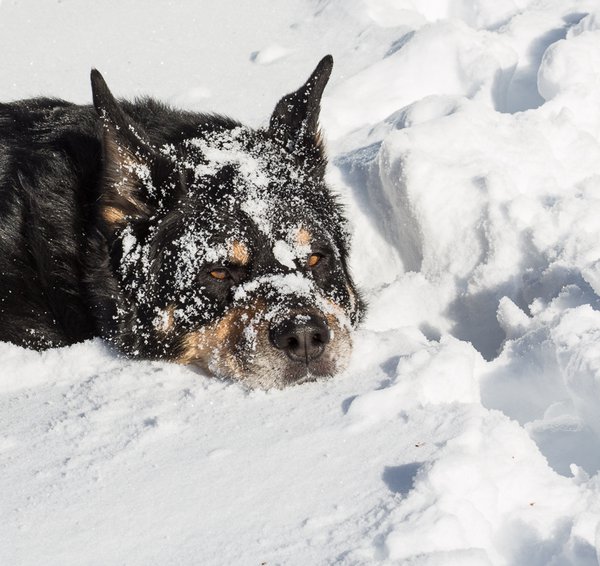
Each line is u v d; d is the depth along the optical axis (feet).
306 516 14.38
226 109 34.58
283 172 21.38
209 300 20.24
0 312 22.41
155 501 15.03
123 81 36.94
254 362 19.29
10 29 40.75
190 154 21.53
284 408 18.07
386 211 27.71
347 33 39.81
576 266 23.12
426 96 33.09
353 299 22.79
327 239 21.18
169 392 19.21
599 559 13.10
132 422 17.79
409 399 17.39
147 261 20.92
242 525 14.28
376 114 34.01
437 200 25.88
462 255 25.39
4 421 18.24
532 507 14.55
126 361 21.12
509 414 20.16
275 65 37.96
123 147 20.79
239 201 20.35
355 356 20.13
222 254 20.08
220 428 17.38
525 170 26.96
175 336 20.63
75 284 22.20
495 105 34.01
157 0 43.45
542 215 24.70
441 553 12.95
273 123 23.12
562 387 19.94
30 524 14.57
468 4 42.45
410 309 25.22
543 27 37.83
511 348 21.11
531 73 35.83
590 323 20.07
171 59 38.73
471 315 24.86
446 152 27.25
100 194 21.40
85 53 39.04
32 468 16.28
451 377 18.25
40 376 20.51
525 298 23.95
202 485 15.42
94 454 16.63
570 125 28.60
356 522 14.08
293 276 20.13
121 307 21.29
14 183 23.16
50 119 24.52
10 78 36.96
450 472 14.38
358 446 16.22
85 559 13.66
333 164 29.60
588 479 15.49
